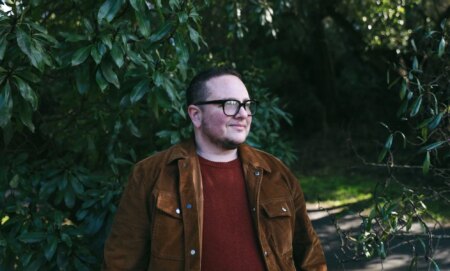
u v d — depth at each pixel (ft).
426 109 8.41
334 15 32.27
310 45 39.88
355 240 8.93
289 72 43.60
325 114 42.22
